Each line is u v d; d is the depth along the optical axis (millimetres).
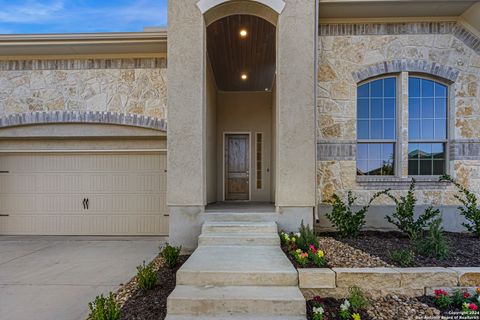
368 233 6395
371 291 4020
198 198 6031
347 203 6828
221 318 3389
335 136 6922
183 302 3480
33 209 8555
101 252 6637
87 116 7871
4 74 7922
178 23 6145
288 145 6016
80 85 7879
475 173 6816
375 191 6859
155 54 7797
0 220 8531
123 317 3508
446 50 6898
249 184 10773
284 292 3703
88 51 7707
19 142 8445
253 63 9234
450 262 4461
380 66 6926
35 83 7902
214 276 3938
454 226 6723
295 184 5988
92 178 8531
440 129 7051
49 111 7883
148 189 8453
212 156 9336
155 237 8273
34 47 7488
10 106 7918
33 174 8570
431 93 7082
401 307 3770
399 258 4461
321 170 6883
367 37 6957
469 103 6867
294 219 5969
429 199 6805
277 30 6262
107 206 8500
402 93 6914
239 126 10859
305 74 6066
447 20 6852
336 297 3992
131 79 7855
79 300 4121
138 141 8383
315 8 6180
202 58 6141
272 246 5219
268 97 10906
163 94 7812
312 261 4441
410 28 6934
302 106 6043
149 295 4105
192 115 6094
